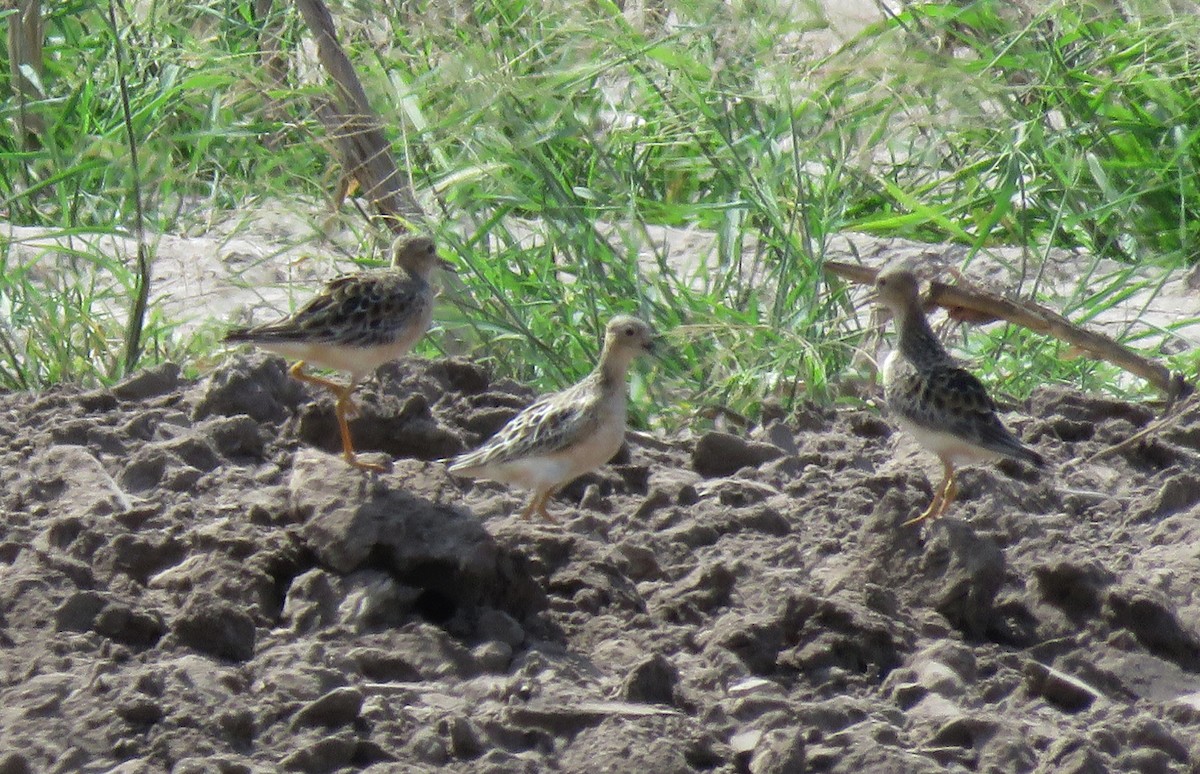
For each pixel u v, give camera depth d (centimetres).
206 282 1684
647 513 1052
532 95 1581
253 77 1761
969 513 1072
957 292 1372
